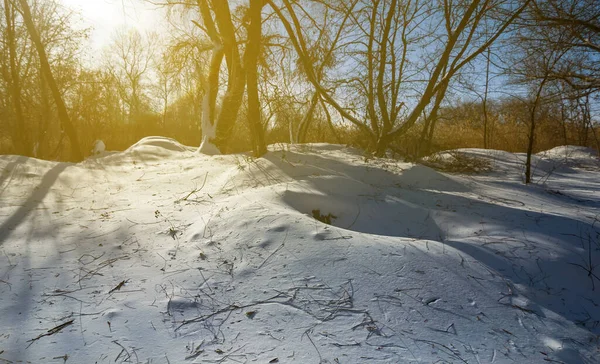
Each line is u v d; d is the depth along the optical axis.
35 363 2.29
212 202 5.12
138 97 35.41
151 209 4.98
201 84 13.35
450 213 4.95
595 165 12.41
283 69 11.98
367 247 3.63
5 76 15.38
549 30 8.75
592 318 3.08
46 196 5.62
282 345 2.49
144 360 2.36
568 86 9.68
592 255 3.84
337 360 2.36
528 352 2.61
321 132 15.41
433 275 3.31
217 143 11.70
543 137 18.67
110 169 7.77
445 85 9.60
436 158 10.32
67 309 2.86
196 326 2.69
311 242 3.69
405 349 2.50
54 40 16.11
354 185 5.82
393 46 11.19
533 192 6.68
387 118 8.97
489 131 18.25
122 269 3.47
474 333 2.72
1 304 2.89
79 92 18.22
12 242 3.96
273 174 6.20
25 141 15.55
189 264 3.51
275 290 3.08
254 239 3.79
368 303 2.93
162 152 10.12
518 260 3.71
